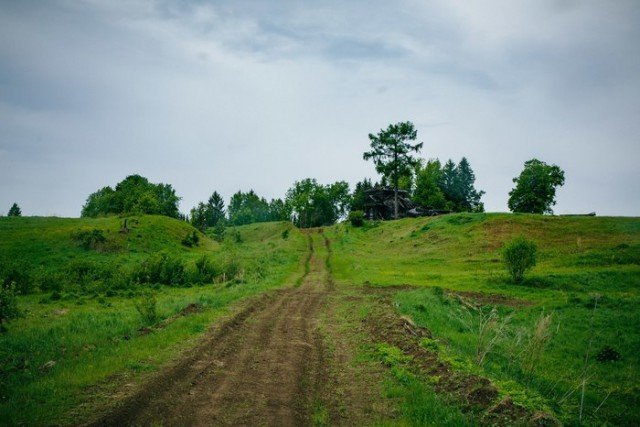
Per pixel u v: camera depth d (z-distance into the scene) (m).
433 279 37.56
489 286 33.44
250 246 73.81
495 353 15.45
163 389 9.82
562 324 21.20
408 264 49.66
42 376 10.70
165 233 65.62
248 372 11.38
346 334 16.47
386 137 88.88
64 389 9.55
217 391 9.88
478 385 9.72
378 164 90.44
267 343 14.66
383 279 36.81
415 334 15.23
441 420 8.54
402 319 16.98
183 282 37.66
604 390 12.91
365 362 12.72
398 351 13.28
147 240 60.50
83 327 16.58
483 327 14.25
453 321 20.97
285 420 8.41
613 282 33.06
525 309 24.94
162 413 8.52
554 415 8.84
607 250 44.66
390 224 80.56
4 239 53.78
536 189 83.38
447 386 10.24
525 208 84.00
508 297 29.27
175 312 19.81
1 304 16.20
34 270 43.28
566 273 36.03
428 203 107.19
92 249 53.41
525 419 8.39
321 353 13.70
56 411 8.36
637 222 55.25
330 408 9.30
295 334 16.20
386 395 10.03
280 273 40.56
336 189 137.88
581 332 19.69
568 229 56.47
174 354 12.62
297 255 57.81
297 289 30.73
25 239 54.19
